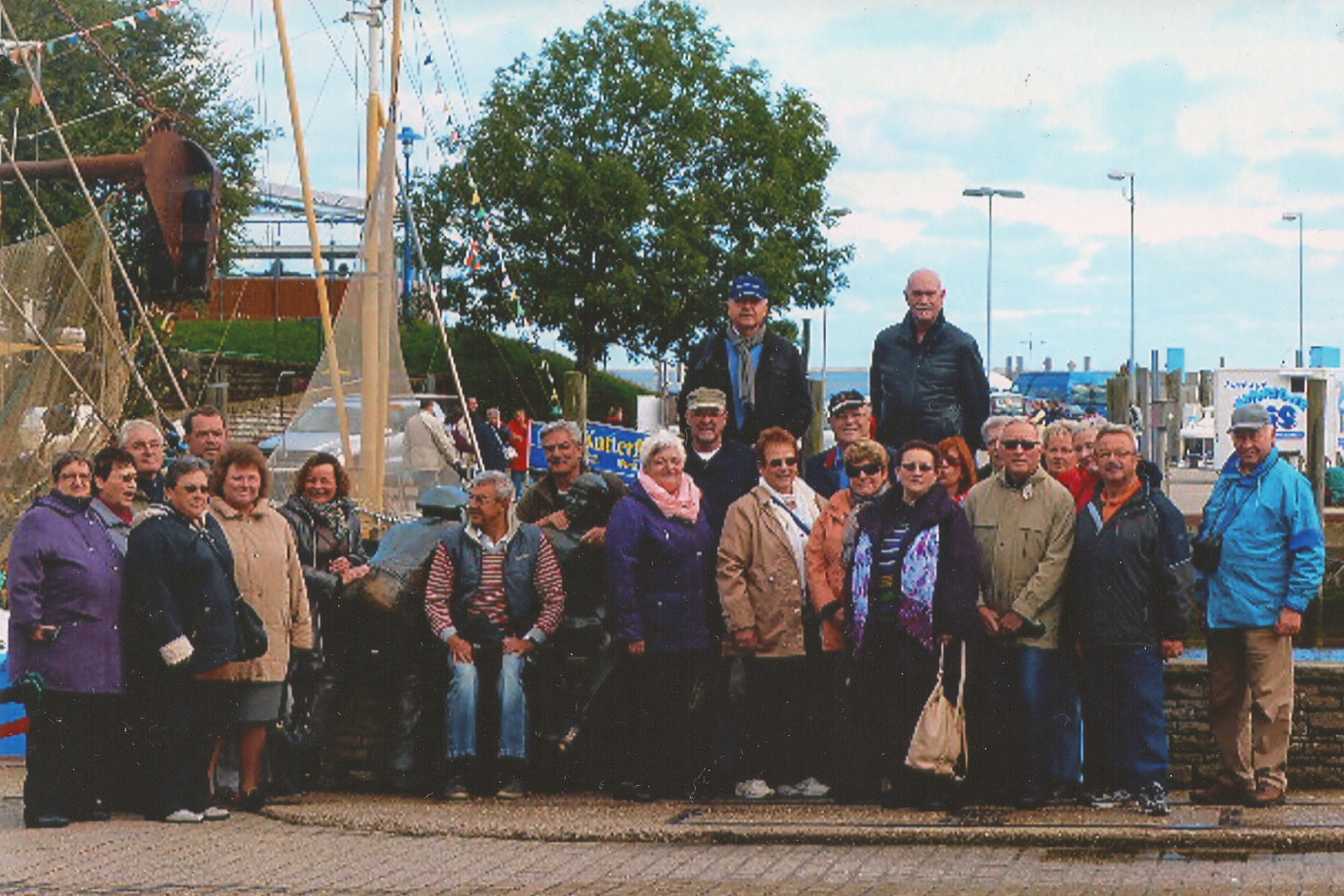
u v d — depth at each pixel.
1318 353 56.31
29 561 11.56
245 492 12.02
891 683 11.72
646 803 12.12
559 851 10.54
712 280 58.78
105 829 11.42
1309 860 10.07
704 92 59.47
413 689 12.69
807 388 13.43
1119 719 11.54
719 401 12.71
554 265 57.31
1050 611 11.68
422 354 61.84
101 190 44.97
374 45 19.17
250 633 11.70
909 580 11.66
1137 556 11.49
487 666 12.45
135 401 31.52
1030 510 11.75
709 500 12.62
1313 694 12.42
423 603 12.68
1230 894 9.11
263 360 52.72
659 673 12.15
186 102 48.34
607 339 58.97
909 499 11.80
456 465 23.95
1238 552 11.65
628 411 61.59
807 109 60.16
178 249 19.77
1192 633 16.45
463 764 12.37
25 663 11.52
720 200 58.81
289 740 12.49
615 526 12.16
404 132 48.88
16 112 26.17
